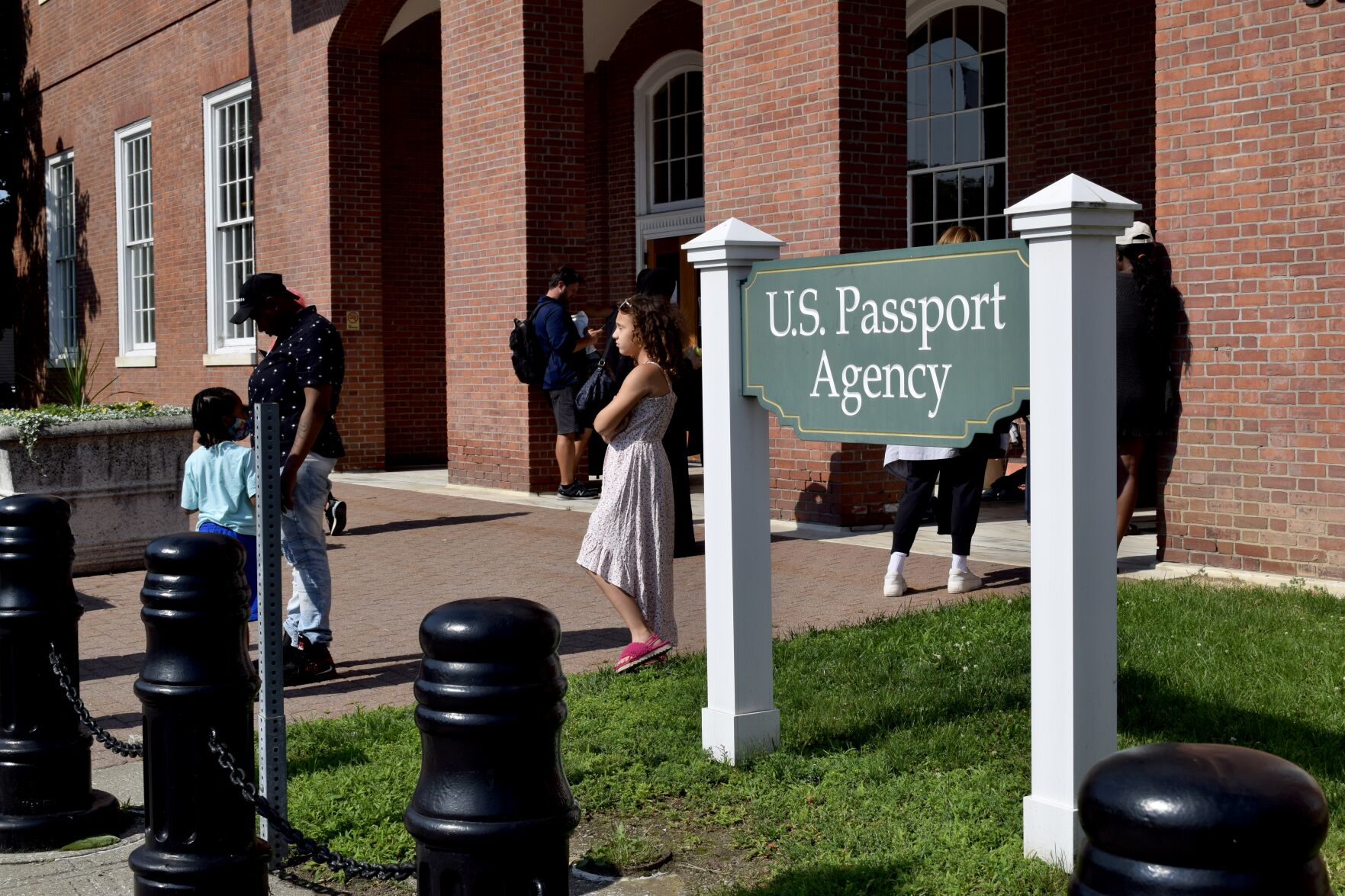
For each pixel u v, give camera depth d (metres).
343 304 14.73
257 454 3.71
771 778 4.34
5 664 4.17
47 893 3.73
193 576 3.44
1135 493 7.32
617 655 6.16
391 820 4.05
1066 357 3.41
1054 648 3.50
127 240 20.19
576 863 3.76
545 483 12.15
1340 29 6.69
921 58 13.35
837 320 4.14
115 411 9.28
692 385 8.82
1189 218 7.37
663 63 16.16
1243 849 1.35
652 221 16.44
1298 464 6.99
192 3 17.30
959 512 7.23
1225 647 5.58
